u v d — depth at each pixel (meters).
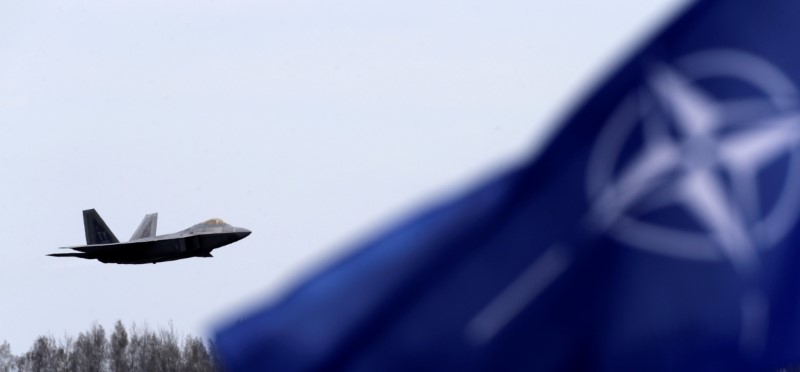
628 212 20.59
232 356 19.84
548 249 20.59
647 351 20.44
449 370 20.64
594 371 20.53
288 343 20.14
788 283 20.64
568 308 20.59
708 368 20.48
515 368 20.61
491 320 20.59
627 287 20.53
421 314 20.61
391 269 20.56
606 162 20.61
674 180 20.66
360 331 20.47
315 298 20.36
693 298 20.48
